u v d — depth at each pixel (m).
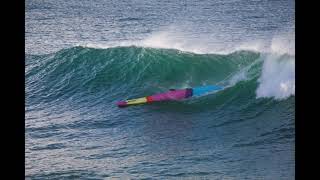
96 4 157.50
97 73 79.31
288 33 111.00
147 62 79.06
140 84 76.69
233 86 70.50
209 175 48.97
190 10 144.25
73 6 154.38
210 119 64.62
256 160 52.28
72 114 68.38
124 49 82.06
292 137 57.84
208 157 53.31
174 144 57.12
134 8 150.12
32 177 49.19
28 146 56.62
